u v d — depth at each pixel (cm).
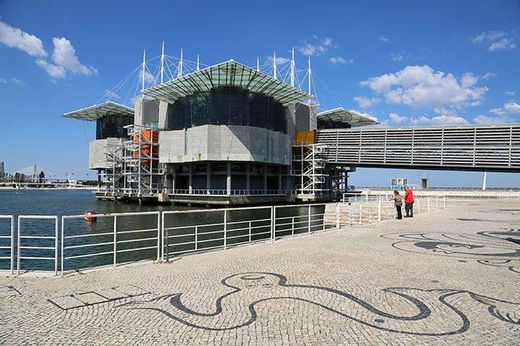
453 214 2991
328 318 639
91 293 779
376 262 1104
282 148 8256
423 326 607
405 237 1645
